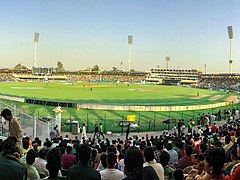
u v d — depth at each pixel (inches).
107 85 4840.1
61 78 7244.1
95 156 421.7
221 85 6141.7
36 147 478.6
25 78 6909.5
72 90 3339.1
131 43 7514.8
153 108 1798.7
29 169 280.5
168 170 311.4
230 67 6515.8
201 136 890.1
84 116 1533.0
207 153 183.2
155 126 1382.9
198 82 7199.8
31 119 879.7
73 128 1200.2
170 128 1371.8
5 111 374.0
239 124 1149.1
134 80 7736.2
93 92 3117.6
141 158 157.6
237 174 173.2
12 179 210.1
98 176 221.8
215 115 1717.5
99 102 2117.4
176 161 424.2
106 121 1423.5
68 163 394.0
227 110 1843.0
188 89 4448.8
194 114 1786.4
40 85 4306.1
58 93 2856.8
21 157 376.2
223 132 731.4
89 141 810.2
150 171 198.4
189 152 380.2
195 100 2509.8
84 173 218.4
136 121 1470.2
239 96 2987.2
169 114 1610.5
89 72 7805.1
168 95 3048.7
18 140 375.2
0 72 7003.0
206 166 183.5
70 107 1754.4
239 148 223.1
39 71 6963.6
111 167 284.0
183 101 2374.5
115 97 2593.5
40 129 902.4
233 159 262.1
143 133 1273.4
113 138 1160.8
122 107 1763.0
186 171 329.7
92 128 1280.8
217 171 179.8
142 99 2479.1
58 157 202.4
